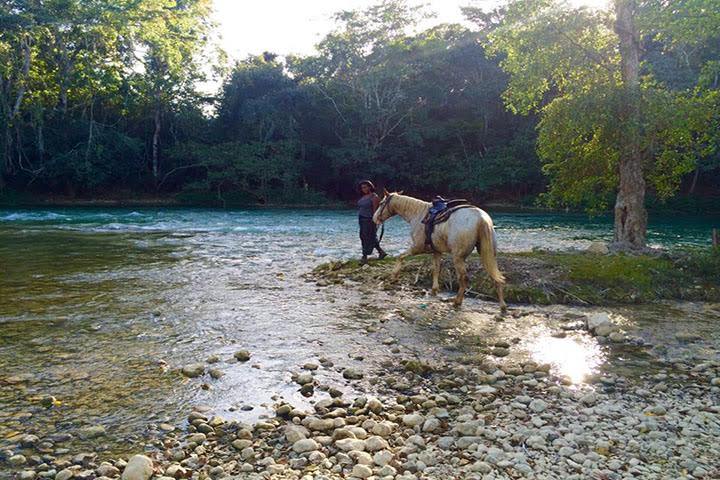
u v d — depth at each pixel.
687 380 5.56
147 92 45.75
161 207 41.03
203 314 7.91
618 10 12.21
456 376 5.63
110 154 44.09
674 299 9.37
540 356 6.29
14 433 4.23
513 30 13.05
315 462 3.89
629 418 4.60
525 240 18.45
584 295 9.07
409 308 8.40
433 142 51.38
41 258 13.25
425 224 8.77
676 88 31.30
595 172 13.47
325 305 8.59
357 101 47.69
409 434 4.33
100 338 6.68
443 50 46.97
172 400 4.92
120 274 11.15
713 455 3.96
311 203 47.00
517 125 48.53
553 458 3.93
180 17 43.91
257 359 6.03
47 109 43.31
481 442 4.17
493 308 8.55
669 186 13.09
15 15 37.25
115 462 3.83
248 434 4.26
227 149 46.44
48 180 44.56
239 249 15.59
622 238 12.62
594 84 12.66
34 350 6.20
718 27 11.12
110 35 41.47
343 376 5.55
